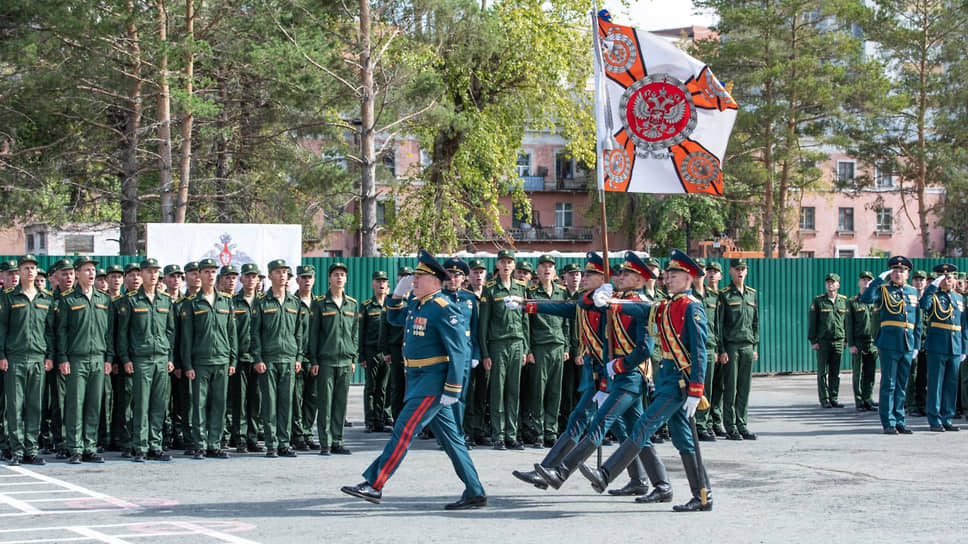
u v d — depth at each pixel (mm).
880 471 18047
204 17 41156
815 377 39094
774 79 59344
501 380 21484
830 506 14719
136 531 12906
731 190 70188
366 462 19547
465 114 48344
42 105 37594
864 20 63750
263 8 40438
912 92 65312
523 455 20578
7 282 20812
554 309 15617
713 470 18188
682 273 14469
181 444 21812
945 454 20219
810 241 98062
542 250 97875
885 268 40969
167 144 40688
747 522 13555
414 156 78062
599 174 17000
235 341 20641
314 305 20953
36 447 19266
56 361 19391
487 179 55062
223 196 45188
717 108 18312
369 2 41656
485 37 44312
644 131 18031
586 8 52188
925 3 65375
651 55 18094
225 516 13977
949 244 94938
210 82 40500
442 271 14594
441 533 12781
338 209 49906
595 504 15047
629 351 15133
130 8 36969
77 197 44781
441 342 14445
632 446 14398
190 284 20953
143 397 19625
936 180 65938
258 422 21828
